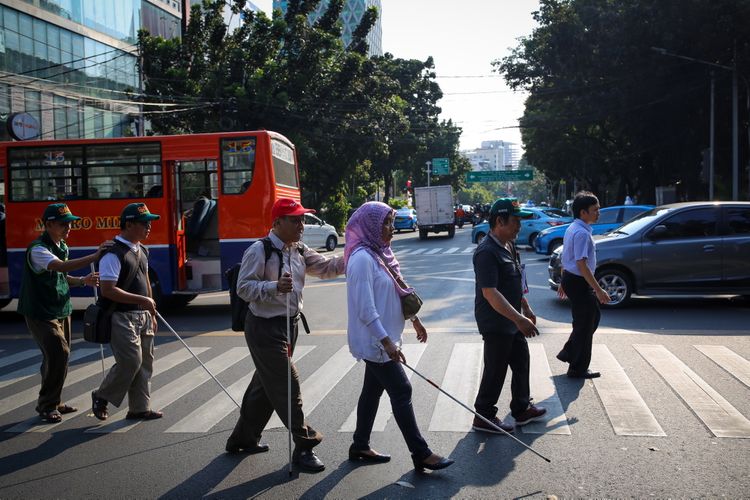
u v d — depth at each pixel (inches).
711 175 1071.6
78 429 215.9
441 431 201.9
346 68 1186.0
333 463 179.6
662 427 200.2
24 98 935.0
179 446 196.5
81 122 1058.7
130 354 215.8
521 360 205.0
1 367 319.0
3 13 895.1
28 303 221.1
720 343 316.2
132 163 477.4
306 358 308.3
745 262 415.5
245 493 160.9
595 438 192.4
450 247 1075.3
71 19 1041.5
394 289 171.2
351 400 239.5
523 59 1424.7
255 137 469.4
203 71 1126.4
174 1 1408.7
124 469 179.5
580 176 1989.4
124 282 213.2
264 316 174.7
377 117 1283.2
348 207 1594.5
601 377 257.3
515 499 154.1
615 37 1170.0
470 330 367.6
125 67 1197.1
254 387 184.5
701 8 1072.8
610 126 1557.6
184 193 527.5
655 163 1534.2
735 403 222.1
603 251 424.2
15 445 201.6
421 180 2765.7
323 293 553.3
